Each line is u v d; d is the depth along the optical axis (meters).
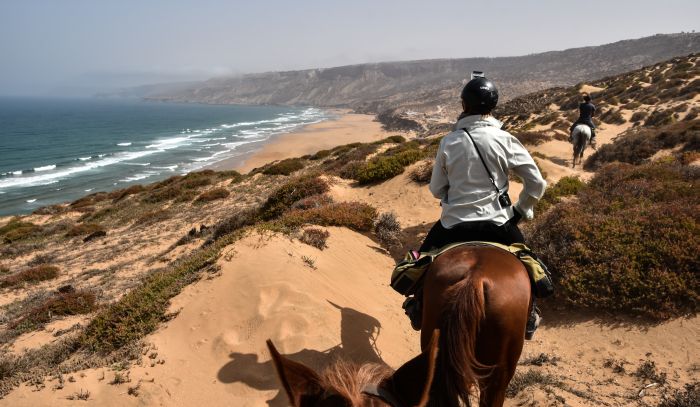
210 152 82.38
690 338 5.55
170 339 5.73
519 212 3.80
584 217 8.06
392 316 6.72
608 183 11.32
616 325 6.12
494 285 3.06
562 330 6.38
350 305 6.50
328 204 11.91
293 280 6.46
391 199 13.64
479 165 3.65
